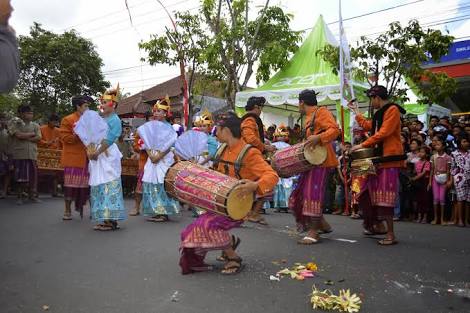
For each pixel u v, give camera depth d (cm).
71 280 420
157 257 509
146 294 384
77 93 2756
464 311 352
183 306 356
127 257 507
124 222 762
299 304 363
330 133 570
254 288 403
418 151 938
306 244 589
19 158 982
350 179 977
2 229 661
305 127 612
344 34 1009
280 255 527
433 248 578
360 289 403
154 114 791
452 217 880
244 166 442
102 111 689
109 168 668
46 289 393
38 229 668
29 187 1008
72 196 750
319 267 475
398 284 418
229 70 1541
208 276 438
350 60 1064
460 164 847
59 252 526
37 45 2698
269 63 1368
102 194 665
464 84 2114
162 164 772
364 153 596
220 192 417
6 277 425
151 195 772
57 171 1137
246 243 595
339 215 992
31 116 1003
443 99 1186
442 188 866
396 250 561
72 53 2720
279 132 1041
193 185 440
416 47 1085
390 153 590
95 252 529
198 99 2497
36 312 339
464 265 489
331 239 630
